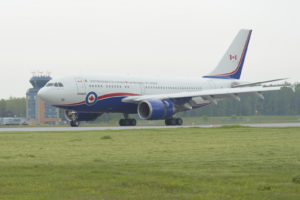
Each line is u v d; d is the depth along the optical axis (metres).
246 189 40.66
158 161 58.72
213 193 39.09
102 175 47.22
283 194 38.84
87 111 177.62
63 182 44.00
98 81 176.62
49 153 69.75
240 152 68.88
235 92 178.75
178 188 40.97
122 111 187.12
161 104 173.25
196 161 58.56
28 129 157.38
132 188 41.25
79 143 87.25
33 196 38.31
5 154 69.00
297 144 81.56
